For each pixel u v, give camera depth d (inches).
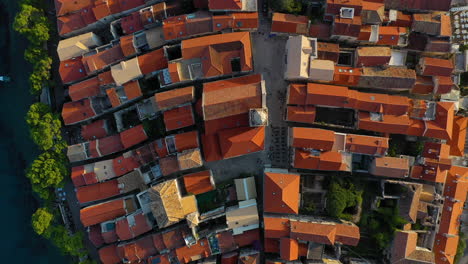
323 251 2566.4
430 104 2534.5
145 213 2605.8
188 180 2593.5
